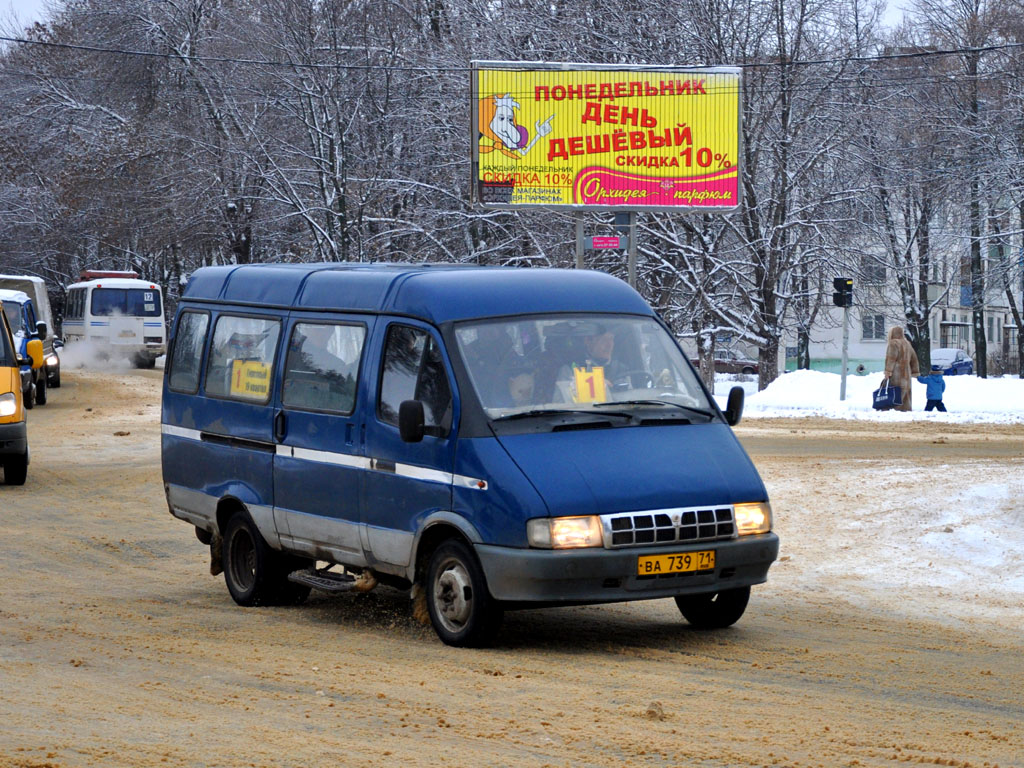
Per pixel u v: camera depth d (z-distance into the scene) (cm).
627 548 901
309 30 5369
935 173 5231
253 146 5553
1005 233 5181
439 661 897
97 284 6366
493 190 3625
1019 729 716
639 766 621
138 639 982
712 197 3731
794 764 624
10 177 7356
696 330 4544
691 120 3709
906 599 1199
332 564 1091
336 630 1034
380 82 5334
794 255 4581
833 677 859
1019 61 5162
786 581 1294
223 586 1295
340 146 5403
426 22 5384
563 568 884
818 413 3225
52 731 679
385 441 1002
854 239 4666
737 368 7688
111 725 698
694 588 927
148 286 6425
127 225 6097
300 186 5591
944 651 962
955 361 7012
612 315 1038
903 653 949
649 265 4484
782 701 778
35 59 7200
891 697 798
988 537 1444
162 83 6272
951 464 2017
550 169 3656
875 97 4753
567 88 3644
